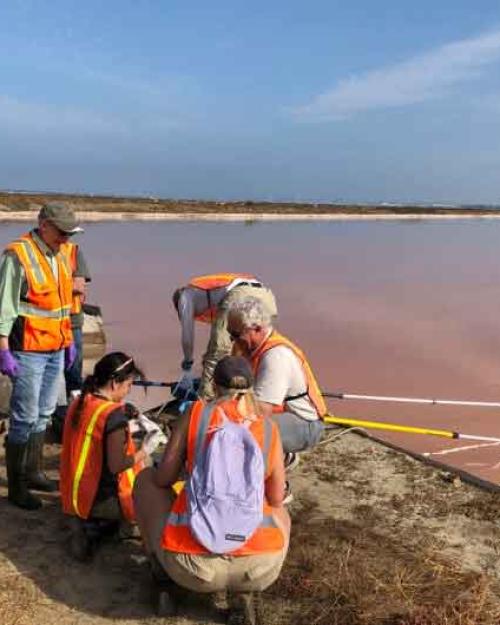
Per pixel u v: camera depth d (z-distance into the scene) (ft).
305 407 13.74
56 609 10.98
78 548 12.31
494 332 35.12
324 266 61.00
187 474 10.41
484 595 11.04
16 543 12.87
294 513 14.26
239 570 10.07
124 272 52.70
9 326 13.33
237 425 10.23
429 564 12.37
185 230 99.19
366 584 11.62
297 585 11.53
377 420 21.85
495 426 21.48
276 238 90.33
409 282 52.47
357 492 15.33
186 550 10.01
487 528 13.88
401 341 32.71
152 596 11.16
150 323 34.88
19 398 13.88
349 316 38.50
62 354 14.74
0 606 10.88
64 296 14.16
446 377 26.84
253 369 13.48
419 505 14.78
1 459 16.69
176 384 19.97
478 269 62.23
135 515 11.41
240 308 13.41
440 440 20.21
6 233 77.36
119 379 12.40
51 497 14.78
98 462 12.16
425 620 10.59
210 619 10.87
